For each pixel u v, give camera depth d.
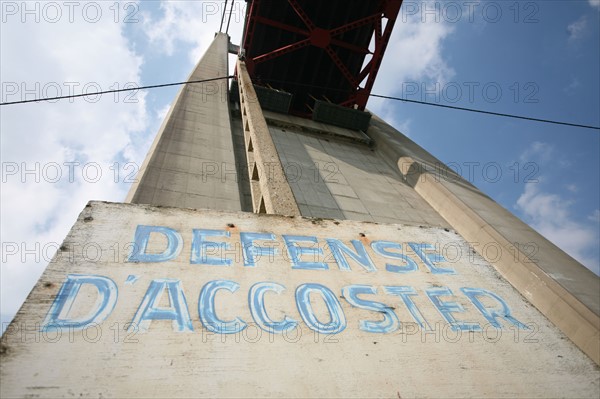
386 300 2.91
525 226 12.40
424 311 2.88
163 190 8.82
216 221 3.35
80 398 1.78
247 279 2.79
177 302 2.45
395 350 2.46
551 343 2.76
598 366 2.62
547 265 9.96
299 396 2.03
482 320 2.89
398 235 3.81
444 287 3.20
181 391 1.92
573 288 9.08
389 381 2.23
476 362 2.49
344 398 2.08
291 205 4.67
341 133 20.44
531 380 2.43
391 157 18.41
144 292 2.47
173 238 3.02
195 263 2.82
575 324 8.28
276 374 2.12
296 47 21.31
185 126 12.96
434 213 13.91
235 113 18.11
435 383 2.29
